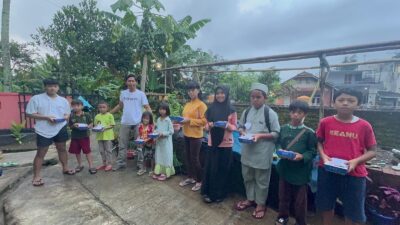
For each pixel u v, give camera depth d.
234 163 3.68
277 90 13.73
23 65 20.92
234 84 12.40
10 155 5.64
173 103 6.02
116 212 3.07
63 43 12.16
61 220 2.88
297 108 2.62
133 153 5.30
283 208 2.73
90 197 3.47
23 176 4.37
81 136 4.38
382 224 2.72
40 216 2.96
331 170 2.12
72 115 4.43
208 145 3.37
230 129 3.21
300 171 2.60
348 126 2.26
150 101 6.27
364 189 2.25
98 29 12.15
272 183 3.29
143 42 6.40
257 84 2.98
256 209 3.04
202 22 7.39
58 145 4.16
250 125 3.05
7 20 8.50
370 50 2.92
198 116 3.65
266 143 2.92
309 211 3.17
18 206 3.21
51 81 3.88
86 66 11.80
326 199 2.40
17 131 6.89
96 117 4.57
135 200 3.39
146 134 4.40
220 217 2.99
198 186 3.75
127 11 6.33
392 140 4.82
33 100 3.79
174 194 3.59
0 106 6.99
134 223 2.84
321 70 3.40
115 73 10.81
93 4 12.62
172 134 4.21
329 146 2.35
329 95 5.51
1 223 3.05
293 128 2.71
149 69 7.42
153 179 4.17
